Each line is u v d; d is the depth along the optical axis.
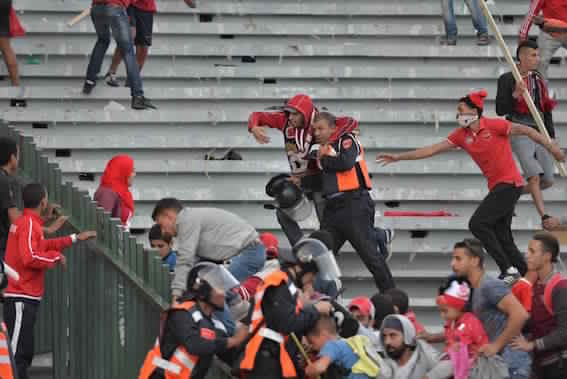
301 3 43.94
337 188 32.09
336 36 43.28
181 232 26.97
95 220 29.66
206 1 43.81
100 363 29.84
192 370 24.70
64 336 30.28
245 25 42.75
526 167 36.06
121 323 29.66
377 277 32.25
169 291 28.50
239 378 25.62
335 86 41.53
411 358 25.31
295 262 25.42
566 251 36.41
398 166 38.72
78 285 30.02
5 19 39.72
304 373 25.05
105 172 32.91
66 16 43.41
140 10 40.53
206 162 38.22
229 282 24.55
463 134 32.88
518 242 37.41
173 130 39.75
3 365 24.36
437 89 40.97
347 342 25.03
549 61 41.31
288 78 41.53
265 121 33.75
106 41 39.59
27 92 39.94
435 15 43.94
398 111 40.09
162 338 24.86
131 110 39.41
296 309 24.58
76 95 40.06
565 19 39.75
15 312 28.70
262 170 38.31
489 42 42.94
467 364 24.62
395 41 43.41
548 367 25.62
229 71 41.31
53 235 30.20
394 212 37.38
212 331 24.56
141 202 37.66
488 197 32.81
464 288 25.28
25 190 28.75
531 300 25.92
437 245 36.53
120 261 29.05
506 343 24.66
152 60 42.25
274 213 37.81
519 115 36.16
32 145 30.61
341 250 35.84
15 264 28.70
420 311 35.78
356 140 32.25
